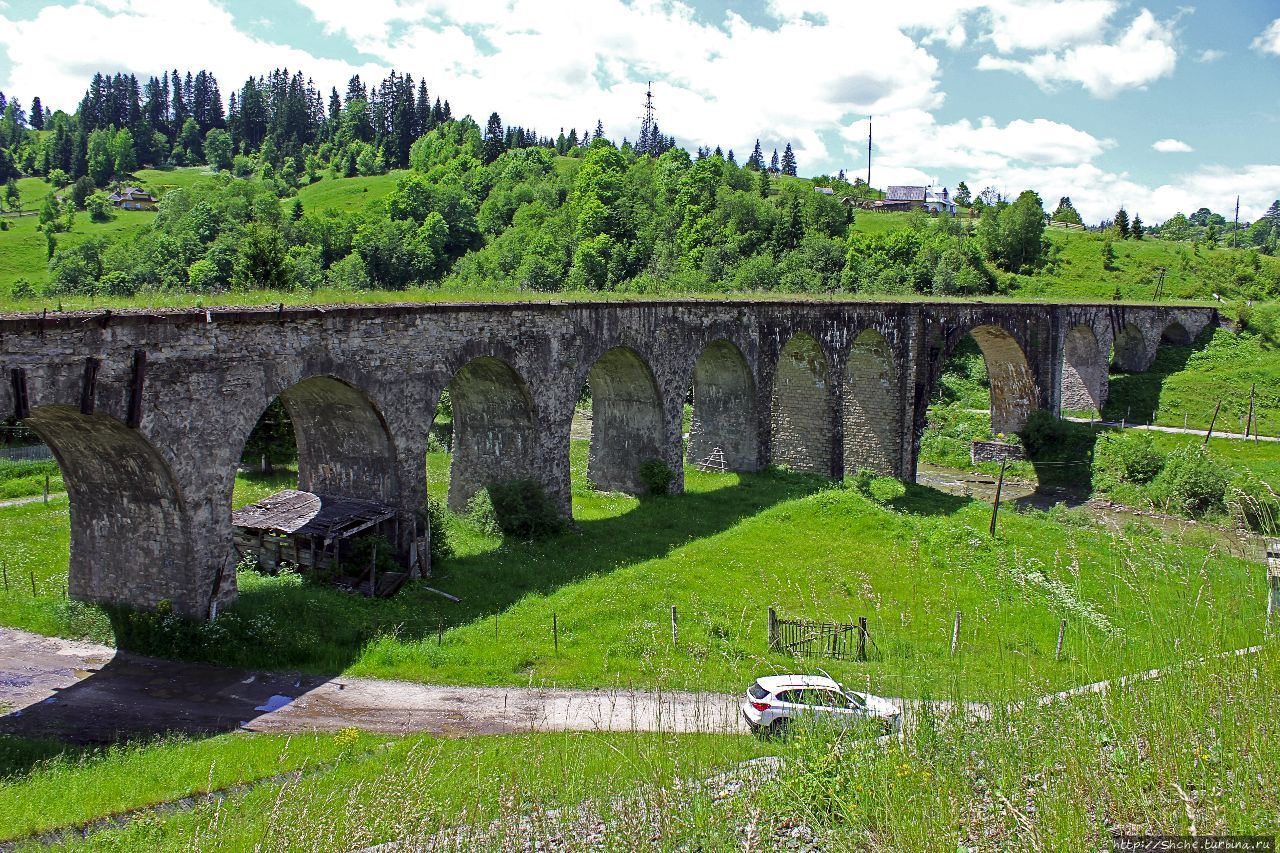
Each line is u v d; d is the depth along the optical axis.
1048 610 21.62
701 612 21.75
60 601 19.81
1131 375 61.09
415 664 18.39
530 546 26.12
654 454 33.31
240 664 18.08
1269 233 151.88
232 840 10.57
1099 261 92.56
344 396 22.23
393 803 10.34
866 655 18.84
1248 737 8.45
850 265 74.50
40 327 15.49
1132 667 11.00
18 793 12.92
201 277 58.88
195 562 18.44
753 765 10.81
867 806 8.95
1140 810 7.97
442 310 23.61
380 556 22.17
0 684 16.88
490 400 27.83
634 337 30.75
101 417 16.81
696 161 101.06
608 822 9.19
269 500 23.70
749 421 37.31
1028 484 47.25
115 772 13.60
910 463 42.66
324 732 15.43
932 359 43.12
